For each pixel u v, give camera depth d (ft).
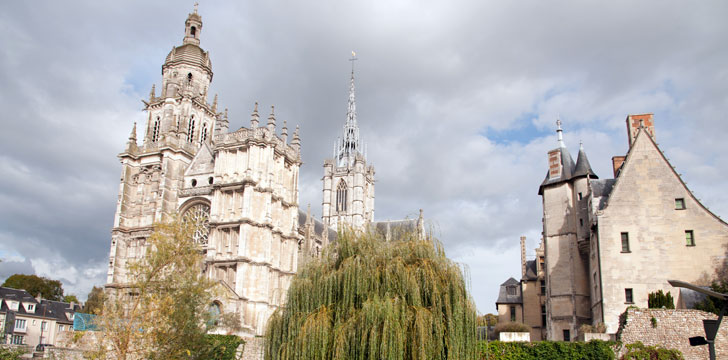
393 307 113.39
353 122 634.02
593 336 161.07
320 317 117.29
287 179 344.28
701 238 180.86
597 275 193.88
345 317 118.93
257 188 306.76
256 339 211.00
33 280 439.63
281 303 132.87
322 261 133.08
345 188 596.70
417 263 125.39
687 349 150.30
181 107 357.82
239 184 303.48
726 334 149.38
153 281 157.99
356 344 112.47
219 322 251.39
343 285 122.93
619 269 185.06
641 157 194.08
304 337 115.03
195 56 385.29
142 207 336.49
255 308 286.66
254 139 311.27
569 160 233.35
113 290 307.78
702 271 177.99
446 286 120.78
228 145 316.40
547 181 234.38
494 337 259.60
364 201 602.03
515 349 160.97
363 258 126.62
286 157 338.95
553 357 156.87
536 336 300.81
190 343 154.61
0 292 360.48
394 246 132.67
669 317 154.20
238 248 291.99
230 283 290.97
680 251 181.78
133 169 346.13
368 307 112.98
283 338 123.54
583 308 214.07
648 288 181.16
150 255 162.71
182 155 340.59
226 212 306.55
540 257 313.53
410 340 111.86
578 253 219.82
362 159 600.80
